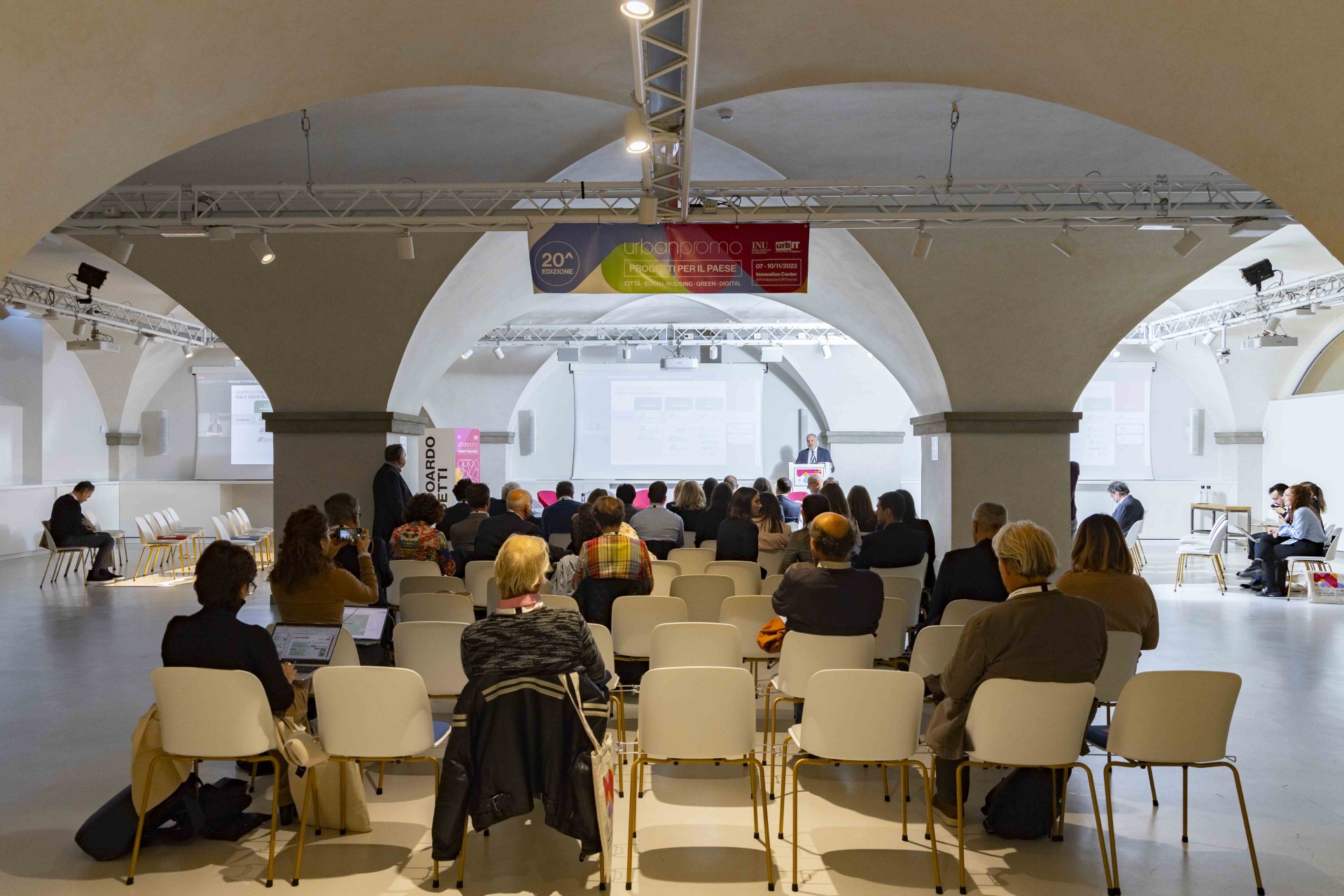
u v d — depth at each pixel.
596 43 5.16
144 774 3.47
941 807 3.98
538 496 17.11
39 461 16.80
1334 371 16.52
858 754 3.42
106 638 8.34
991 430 9.39
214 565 3.53
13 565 14.28
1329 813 4.12
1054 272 8.70
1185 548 15.37
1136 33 4.02
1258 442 17.59
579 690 3.29
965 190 7.75
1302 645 8.06
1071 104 4.83
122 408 18.45
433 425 17.98
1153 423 18.16
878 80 5.48
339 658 4.18
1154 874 3.47
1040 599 3.45
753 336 16.88
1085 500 18.09
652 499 7.73
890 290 9.09
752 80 5.76
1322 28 3.40
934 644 4.50
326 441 9.42
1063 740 3.35
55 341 17.11
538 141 7.34
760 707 5.77
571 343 16.67
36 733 5.39
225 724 3.35
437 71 5.12
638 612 5.07
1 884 3.36
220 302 9.01
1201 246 8.37
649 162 6.34
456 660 4.41
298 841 3.72
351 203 8.02
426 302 8.98
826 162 7.67
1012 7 4.25
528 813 4.08
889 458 17.83
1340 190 4.00
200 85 4.24
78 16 3.48
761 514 7.31
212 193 7.37
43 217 4.25
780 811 3.76
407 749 3.39
